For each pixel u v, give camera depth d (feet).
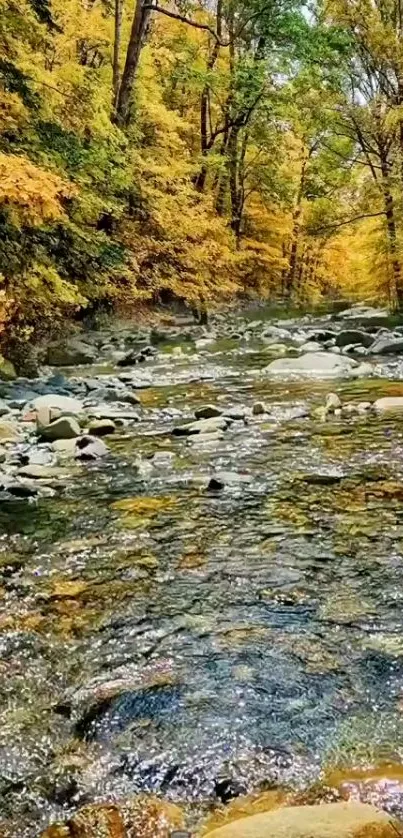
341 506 17.74
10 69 37.96
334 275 114.93
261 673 10.41
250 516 17.26
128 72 56.54
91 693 9.98
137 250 58.39
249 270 95.09
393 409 29.50
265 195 101.09
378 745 8.70
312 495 18.71
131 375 42.16
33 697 9.91
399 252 67.62
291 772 8.26
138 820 7.49
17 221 34.09
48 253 43.47
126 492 19.53
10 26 39.47
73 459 23.32
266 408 31.09
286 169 103.04
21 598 12.96
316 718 9.30
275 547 15.23
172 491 19.52
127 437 26.50
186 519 17.16
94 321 61.41
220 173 87.81
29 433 26.81
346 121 70.03
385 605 12.42
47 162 40.04
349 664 10.59
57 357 47.29
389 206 67.62
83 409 31.55
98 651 11.10
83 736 9.05
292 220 104.94
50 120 41.39
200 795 7.93
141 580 13.71
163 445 25.02
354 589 13.08
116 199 53.31
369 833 6.59
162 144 67.51
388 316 73.05
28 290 38.83
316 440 24.82
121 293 56.80
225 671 10.48
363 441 24.39
